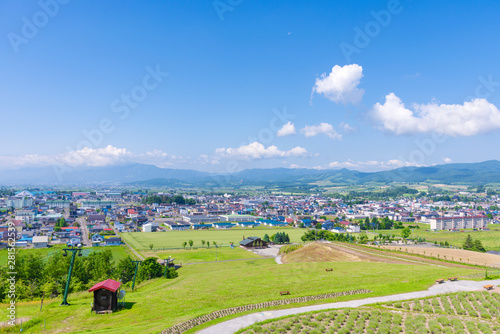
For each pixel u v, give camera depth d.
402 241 188.25
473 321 42.59
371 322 42.06
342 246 139.12
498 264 106.94
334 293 56.28
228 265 116.38
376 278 69.50
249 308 49.28
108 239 167.38
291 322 42.91
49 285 64.81
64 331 40.94
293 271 80.81
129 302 53.81
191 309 50.03
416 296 54.53
